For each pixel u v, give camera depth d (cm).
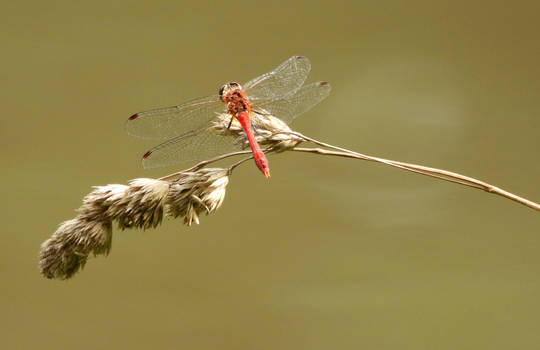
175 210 197
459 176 197
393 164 197
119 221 197
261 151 197
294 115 198
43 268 197
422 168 197
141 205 197
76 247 197
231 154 197
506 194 197
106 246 197
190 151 198
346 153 197
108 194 197
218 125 198
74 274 197
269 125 198
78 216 197
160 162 197
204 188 197
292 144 198
